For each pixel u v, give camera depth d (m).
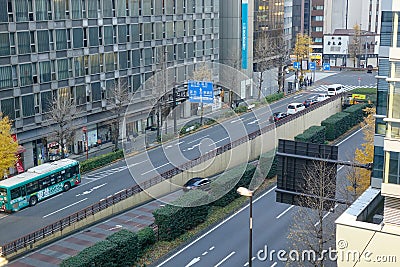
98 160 48.12
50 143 49.09
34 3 46.00
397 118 21.75
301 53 95.94
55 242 32.28
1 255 29.70
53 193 41.25
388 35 22.05
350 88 85.25
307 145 24.19
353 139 58.22
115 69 54.56
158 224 32.84
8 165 39.47
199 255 31.53
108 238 29.03
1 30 43.38
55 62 48.53
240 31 72.19
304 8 118.81
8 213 38.00
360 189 32.91
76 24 50.19
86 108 52.12
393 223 21.91
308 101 73.38
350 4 119.31
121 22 54.53
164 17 58.22
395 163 21.81
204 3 62.84
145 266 29.42
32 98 46.75
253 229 35.22
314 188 25.19
